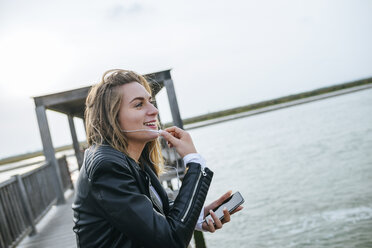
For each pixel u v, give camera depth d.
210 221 1.26
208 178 1.12
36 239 4.61
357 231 6.13
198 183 1.08
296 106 61.34
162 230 0.93
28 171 5.45
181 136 1.21
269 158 15.74
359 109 31.56
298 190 9.55
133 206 0.93
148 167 1.31
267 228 7.02
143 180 1.11
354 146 14.77
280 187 10.21
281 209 8.13
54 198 7.09
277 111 58.38
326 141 17.52
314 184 9.88
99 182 0.95
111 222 0.95
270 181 11.20
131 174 1.03
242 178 12.34
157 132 1.13
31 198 5.38
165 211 1.29
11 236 4.12
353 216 6.91
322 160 13.11
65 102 6.86
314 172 11.39
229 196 1.37
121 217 0.92
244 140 25.16
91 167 0.98
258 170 13.40
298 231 6.60
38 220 5.38
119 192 0.94
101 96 1.09
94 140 1.10
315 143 17.55
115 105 1.07
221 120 71.50
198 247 5.04
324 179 10.24
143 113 1.10
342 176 10.20
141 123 1.10
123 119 1.08
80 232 1.00
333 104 45.09
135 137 1.10
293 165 13.18
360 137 16.77
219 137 31.61
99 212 0.96
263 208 8.46
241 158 17.12
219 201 1.36
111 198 0.93
